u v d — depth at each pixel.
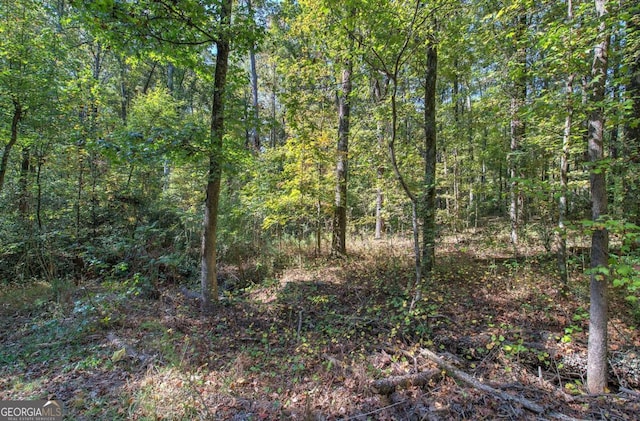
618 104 3.12
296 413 3.16
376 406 3.23
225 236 9.34
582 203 6.49
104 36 5.31
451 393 3.43
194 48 6.40
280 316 5.86
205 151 5.86
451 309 5.48
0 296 6.93
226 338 4.99
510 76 4.63
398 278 7.18
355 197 14.02
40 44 7.74
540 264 7.32
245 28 5.76
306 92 8.13
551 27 3.95
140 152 5.42
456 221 12.84
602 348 3.49
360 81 7.61
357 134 10.83
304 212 9.52
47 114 7.92
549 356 4.18
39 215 8.88
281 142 15.04
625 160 3.95
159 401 3.23
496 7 5.32
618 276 3.18
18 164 9.53
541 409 3.15
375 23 5.10
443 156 14.40
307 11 7.00
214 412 3.14
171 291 7.35
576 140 5.35
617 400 3.33
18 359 4.16
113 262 8.80
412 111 9.53
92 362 4.00
